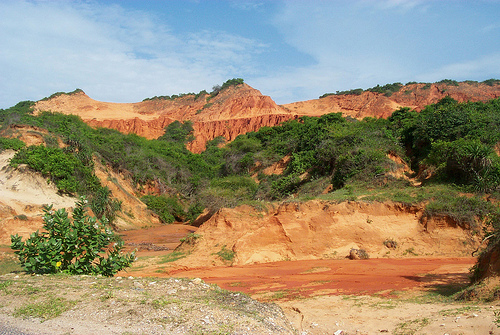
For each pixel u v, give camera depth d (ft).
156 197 180.65
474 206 71.41
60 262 34.71
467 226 69.10
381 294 41.01
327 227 72.64
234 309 26.91
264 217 77.97
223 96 400.47
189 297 28.55
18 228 89.66
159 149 229.86
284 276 54.60
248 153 198.59
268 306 29.37
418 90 329.31
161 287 30.48
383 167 107.65
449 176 90.63
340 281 49.32
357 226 72.54
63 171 129.80
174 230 141.59
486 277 36.55
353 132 134.21
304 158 150.61
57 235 36.32
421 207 74.49
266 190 149.38
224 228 75.46
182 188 202.49
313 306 37.58
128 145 210.79
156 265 66.23
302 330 30.81
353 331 29.89
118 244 37.99
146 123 357.61
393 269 55.31
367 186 101.09
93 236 36.83
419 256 66.95
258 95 377.09
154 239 117.91
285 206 76.64
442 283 44.91
